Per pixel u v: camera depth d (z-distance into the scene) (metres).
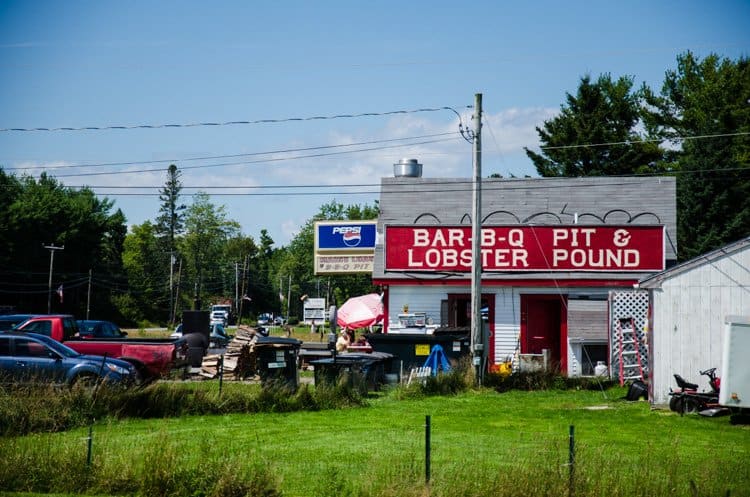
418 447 16.89
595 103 73.50
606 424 20.58
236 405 22.14
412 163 42.53
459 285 35.56
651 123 73.19
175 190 141.00
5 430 17.80
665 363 23.59
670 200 38.12
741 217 58.75
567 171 73.19
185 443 16.33
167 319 125.94
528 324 35.12
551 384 28.78
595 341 33.09
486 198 39.16
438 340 30.16
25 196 103.62
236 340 31.72
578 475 12.45
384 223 38.62
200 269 144.50
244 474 13.23
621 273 34.56
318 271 47.09
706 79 70.44
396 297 35.97
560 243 34.84
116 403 20.61
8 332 25.14
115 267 117.56
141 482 13.43
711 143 60.62
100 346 29.09
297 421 20.64
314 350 38.16
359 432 18.86
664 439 18.36
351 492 12.78
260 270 157.50
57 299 98.75
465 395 26.97
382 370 29.23
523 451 16.08
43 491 13.59
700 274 23.59
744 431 19.59
